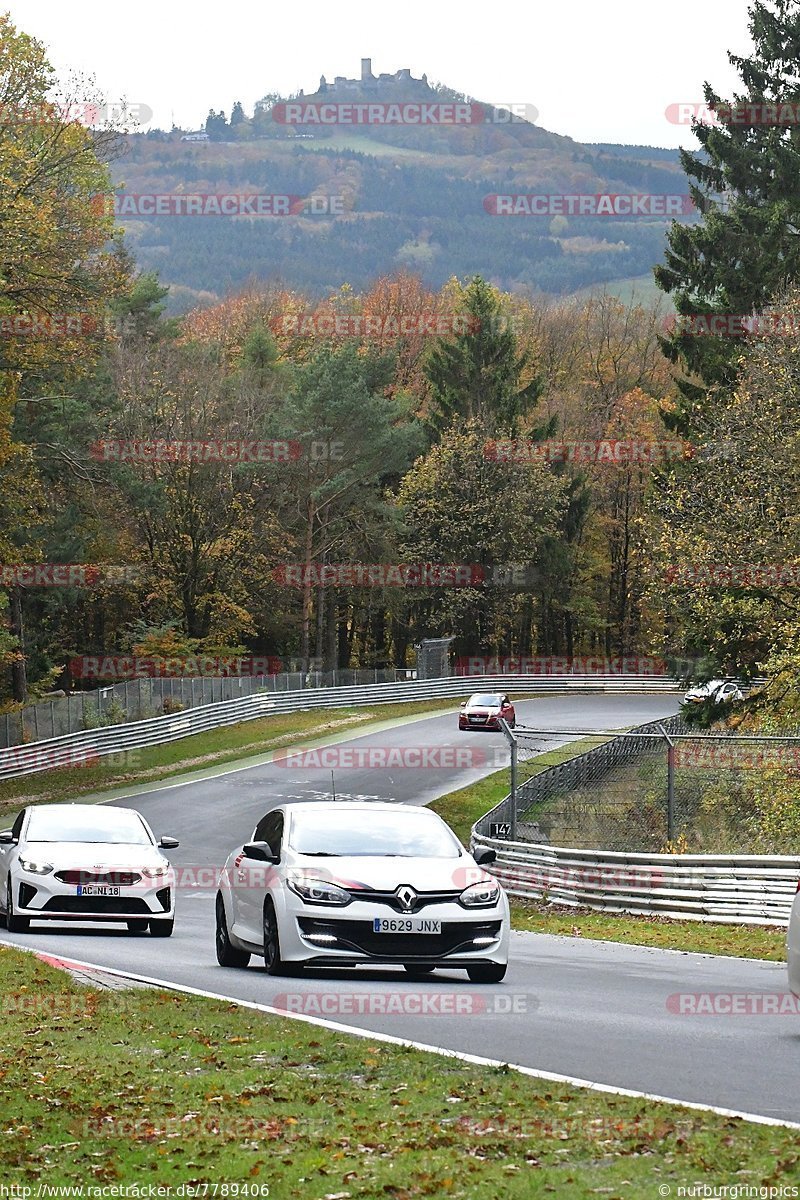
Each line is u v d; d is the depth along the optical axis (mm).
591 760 70375
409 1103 15781
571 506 182250
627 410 186375
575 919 46125
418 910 26391
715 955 34906
